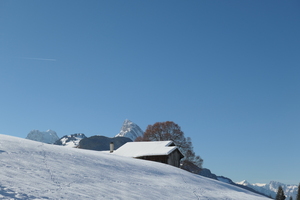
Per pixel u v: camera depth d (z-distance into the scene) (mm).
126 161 26859
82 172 18672
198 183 26469
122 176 20750
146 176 23062
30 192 12750
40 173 16016
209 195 22297
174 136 71125
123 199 15383
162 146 51094
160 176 24672
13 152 18453
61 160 19953
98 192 15438
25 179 14352
